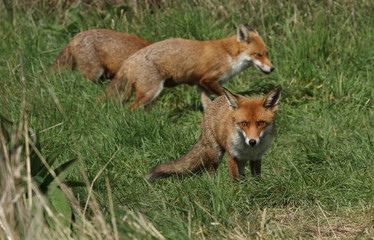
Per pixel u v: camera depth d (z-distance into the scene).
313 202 8.16
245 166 10.19
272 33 15.86
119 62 14.41
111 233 6.06
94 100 12.54
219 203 7.41
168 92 14.30
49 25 16.66
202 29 15.87
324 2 16.98
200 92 14.17
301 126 12.15
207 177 8.59
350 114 12.34
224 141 9.14
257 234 6.75
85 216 6.68
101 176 8.69
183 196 8.06
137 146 10.56
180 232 6.70
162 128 11.08
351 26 16.12
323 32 15.20
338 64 14.57
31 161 6.75
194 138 10.56
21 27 16.52
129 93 13.22
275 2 16.84
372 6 16.58
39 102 11.30
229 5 16.97
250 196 8.30
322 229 7.30
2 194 5.84
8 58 14.38
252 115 8.63
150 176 9.01
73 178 8.39
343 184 8.51
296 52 14.82
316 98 13.46
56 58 14.84
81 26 16.86
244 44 13.74
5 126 6.77
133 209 7.56
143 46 14.74
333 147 10.55
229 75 13.98
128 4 17.25
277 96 8.84
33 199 6.30
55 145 9.88
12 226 5.63
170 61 13.26
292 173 9.16
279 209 7.91
